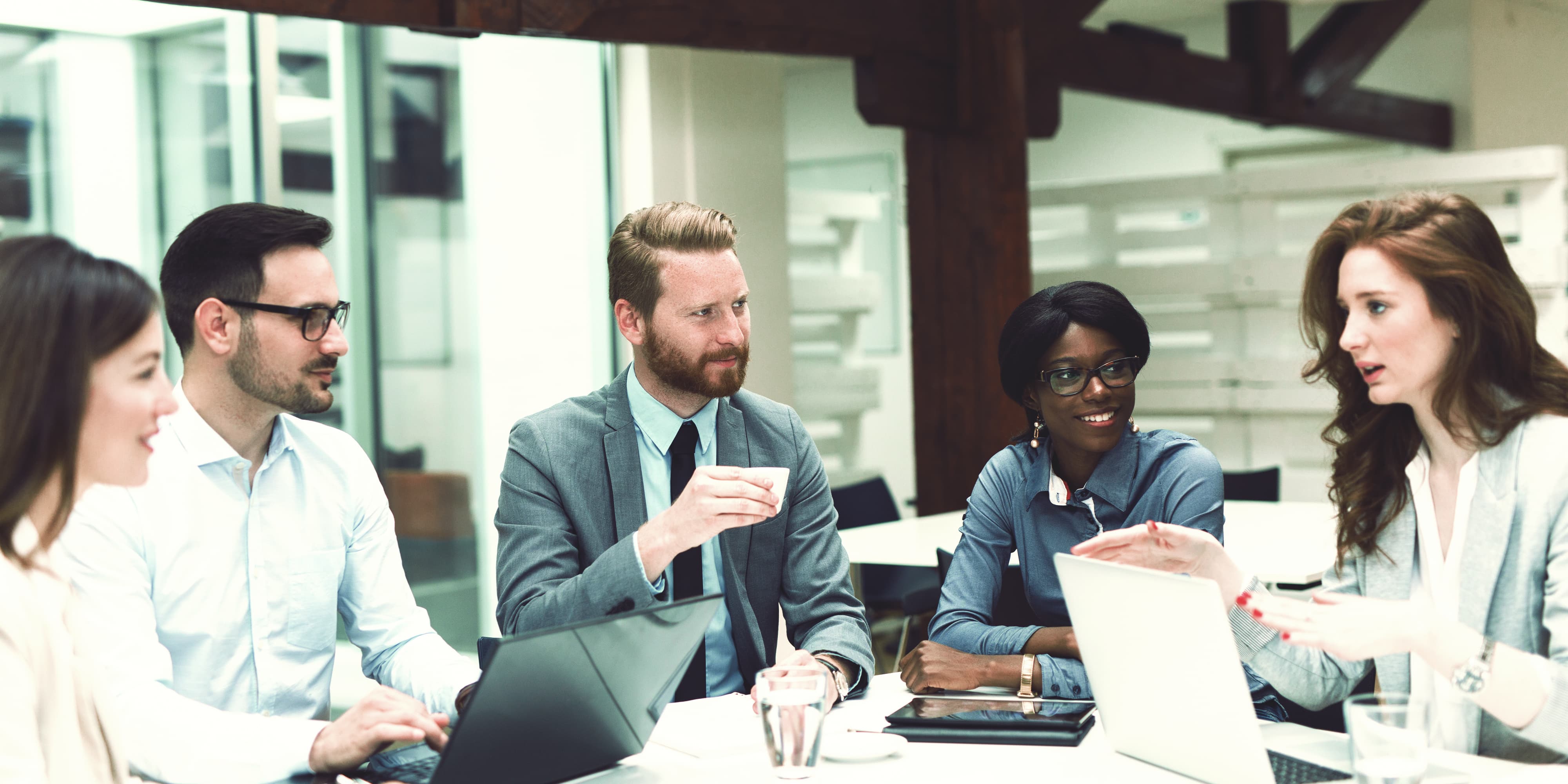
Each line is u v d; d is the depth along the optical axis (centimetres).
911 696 190
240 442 188
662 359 199
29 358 123
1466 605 162
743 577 208
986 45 426
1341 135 708
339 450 203
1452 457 170
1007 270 427
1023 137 431
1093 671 155
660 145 453
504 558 202
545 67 448
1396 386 163
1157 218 719
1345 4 616
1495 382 163
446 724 158
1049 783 143
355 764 154
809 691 139
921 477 442
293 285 180
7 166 329
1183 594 134
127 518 175
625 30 328
